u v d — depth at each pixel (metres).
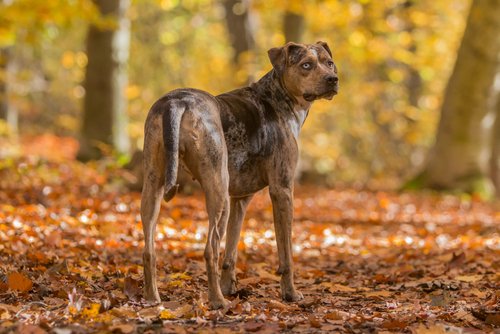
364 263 10.89
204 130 7.01
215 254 7.08
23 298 7.05
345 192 23.75
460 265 10.16
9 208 12.20
